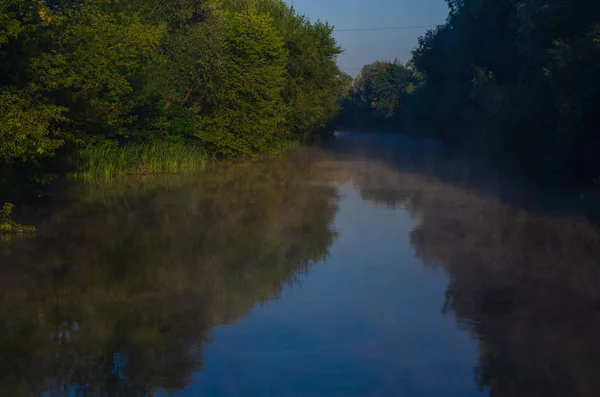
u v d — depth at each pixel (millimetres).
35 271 10539
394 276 10180
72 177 23656
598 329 7566
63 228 14258
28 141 13148
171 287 9625
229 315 8250
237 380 6227
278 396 5875
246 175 26172
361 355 6844
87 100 19781
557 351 6910
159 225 14711
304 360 6730
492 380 6180
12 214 15930
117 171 25109
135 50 20922
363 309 8445
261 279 10094
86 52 18844
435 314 8227
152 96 25203
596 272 10141
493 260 11086
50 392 6004
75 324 7969
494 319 7988
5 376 6391
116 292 9359
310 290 9430
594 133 19031
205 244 12703
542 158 20844
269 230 14180
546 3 21891
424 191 21062
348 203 18453
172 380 6238
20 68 14336
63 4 19047
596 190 19469
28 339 7434
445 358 6762
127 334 7582
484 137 26688
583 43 18812
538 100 21469
